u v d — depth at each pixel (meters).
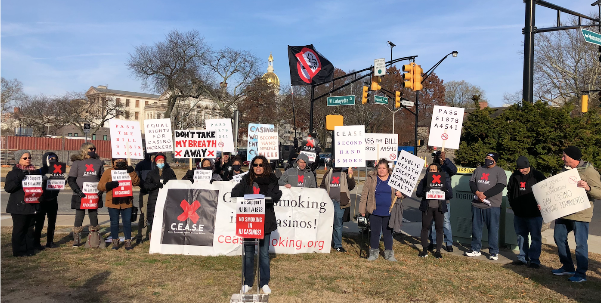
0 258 6.74
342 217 8.20
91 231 7.65
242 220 4.91
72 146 41.22
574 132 9.05
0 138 36.66
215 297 5.11
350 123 47.94
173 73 34.38
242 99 39.91
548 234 9.77
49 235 7.63
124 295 5.09
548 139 9.00
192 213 7.41
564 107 9.27
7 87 58.41
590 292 5.63
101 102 54.16
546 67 34.31
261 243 5.43
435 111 8.49
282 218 7.75
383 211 7.22
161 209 7.43
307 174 8.17
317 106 49.50
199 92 36.94
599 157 9.23
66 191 18.17
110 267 6.29
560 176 6.12
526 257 7.23
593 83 31.91
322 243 7.86
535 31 11.10
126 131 8.24
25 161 6.88
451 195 7.55
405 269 6.68
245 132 48.41
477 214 7.68
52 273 5.93
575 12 12.17
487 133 9.63
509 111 9.82
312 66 17.02
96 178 7.71
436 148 8.98
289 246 7.76
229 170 9.20
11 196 6.77
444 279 6.14
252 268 5.38
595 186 6.01
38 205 6.96
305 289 5.50
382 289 5.59
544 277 6.35
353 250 8.13
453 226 9.01
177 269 6.31
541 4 11.58
